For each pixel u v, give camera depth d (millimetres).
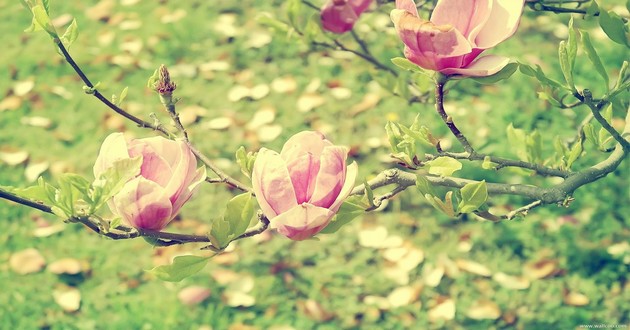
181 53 5672
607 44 5477
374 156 4859
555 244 4352
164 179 1401
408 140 1839
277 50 5637
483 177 4664
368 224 4520
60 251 4379
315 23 3059
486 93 5211
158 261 4328
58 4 6117
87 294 4156
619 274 4203
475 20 1330
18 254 4344
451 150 4805
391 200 4617
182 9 6035
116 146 1380
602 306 4074
